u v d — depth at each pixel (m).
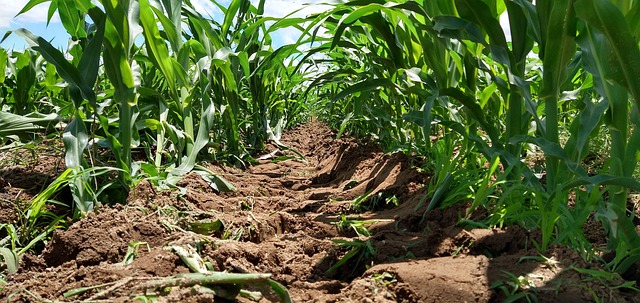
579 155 1.79
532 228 1.99
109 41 2.45
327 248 2.08
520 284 1.50
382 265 1.70
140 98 3.37
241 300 1.32
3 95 4.33
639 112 1.55
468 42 2.36
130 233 1.92
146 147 3.34
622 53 1.48
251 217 2.38
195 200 2.70
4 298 1.34
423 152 3.34
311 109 7.45
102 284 1.33
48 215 2.28
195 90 3.60
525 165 2.01
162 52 3.11
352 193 3.21
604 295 1.46
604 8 1.43
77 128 2.44
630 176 1.73
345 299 1.48
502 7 2.38
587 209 1.76
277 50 3.77
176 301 1.18
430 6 2.62
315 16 2.89
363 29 3.34
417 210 2.46
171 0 3.50
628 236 1.62
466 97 2.22
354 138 5.08
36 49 2.32
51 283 1.44
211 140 4.50
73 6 3.14
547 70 1.95
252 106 5.27
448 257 1.81
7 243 2.06
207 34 3.64
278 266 1.87
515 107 2.22
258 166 4.58
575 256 1.66
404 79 3.04
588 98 1.89
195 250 1.69
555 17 1.85
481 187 2.08
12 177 2.72
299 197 3.37
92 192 2.25
